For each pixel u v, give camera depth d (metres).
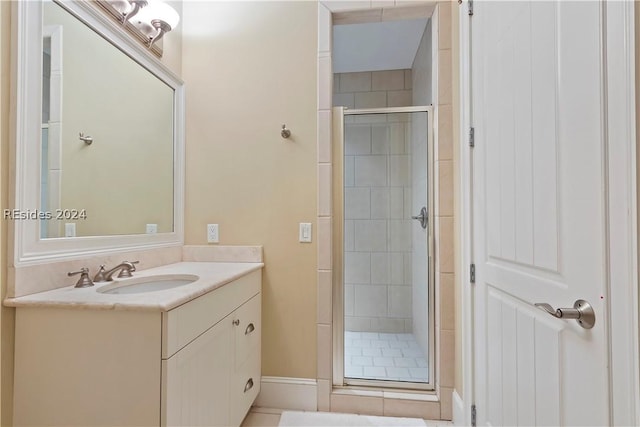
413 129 2.03
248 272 1.62
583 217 0.79
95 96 1.34
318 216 1.85
